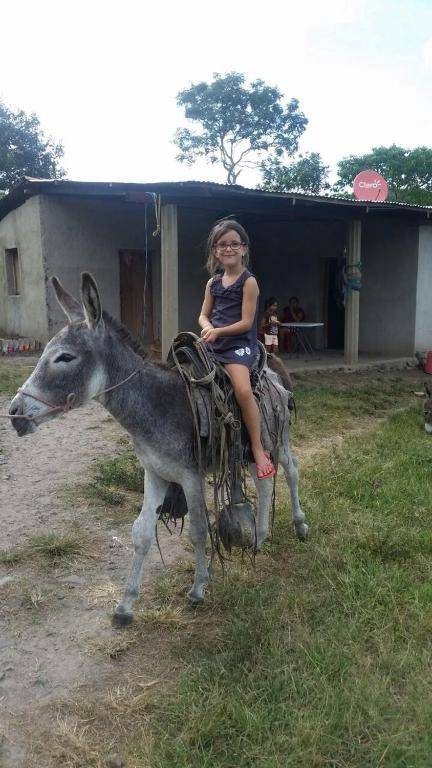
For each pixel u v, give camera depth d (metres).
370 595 2.55
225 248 2.37
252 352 2.46
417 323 9.40
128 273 9.95
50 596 2.67
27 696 2.08
